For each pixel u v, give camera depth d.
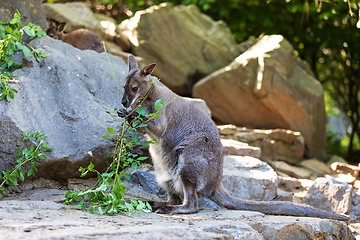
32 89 8.39
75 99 8.62
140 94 7.69
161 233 5.40
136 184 8.76
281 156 13.44
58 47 9.57
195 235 5.47
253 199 8.86
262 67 14.21
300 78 14.97
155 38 15.52
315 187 9.39
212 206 8.23
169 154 7.77
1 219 5.56
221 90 14.69
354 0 15.66
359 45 19.12
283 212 7.54
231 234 5.78
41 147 7.86
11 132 7.78
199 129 7.74
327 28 19.12
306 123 14.76
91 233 5.17
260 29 19.89
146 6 20.06
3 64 8.92
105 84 9.26
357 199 9.29
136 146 8.89
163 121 7.60
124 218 6.38
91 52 10.17
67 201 7.02
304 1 17.89
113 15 20.66
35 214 6.00
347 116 23.64
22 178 7.67
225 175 8.89
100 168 8.58
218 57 16.03
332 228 7.15
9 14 10.23
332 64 22.70
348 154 21.66
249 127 15.04
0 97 7.85
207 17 17.08
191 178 7.39
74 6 15.73
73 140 8.27
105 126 8.45
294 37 19.94
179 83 15.73
